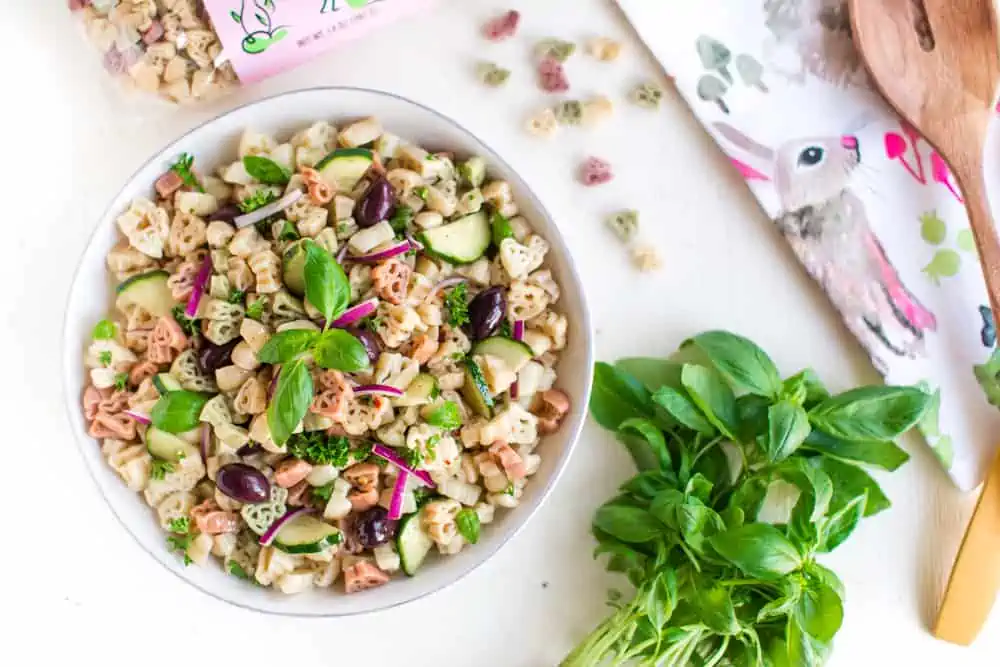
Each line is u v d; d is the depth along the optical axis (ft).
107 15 2.54
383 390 2.41
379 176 2.52
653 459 2.72
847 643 2.82
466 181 2.56
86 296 2.48
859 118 2.77
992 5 2.66
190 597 2.71
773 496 2.80
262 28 2.52
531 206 2.53
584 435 2.77
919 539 2.83
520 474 2.48
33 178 2.68
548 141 2.76
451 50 2.75
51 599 2.69
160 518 2.47
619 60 2.77
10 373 2.68
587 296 2.77
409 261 2.51
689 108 2.77
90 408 2.46
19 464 2.68
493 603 2.75
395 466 2.46
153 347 2.46
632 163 2.77
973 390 2.78
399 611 2.73
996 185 2.80
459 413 2.49
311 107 2.51
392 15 2.68
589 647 2.58
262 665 2.71
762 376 2.60
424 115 2.51
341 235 2.49
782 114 2.76
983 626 2.79
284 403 2.30
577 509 2.76
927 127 2.70
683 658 2.58
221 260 2.46
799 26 2.75
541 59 2.76
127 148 2.70
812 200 2.76
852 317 2.76
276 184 2.52
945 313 2.77
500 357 2.49
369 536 2.45
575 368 2.54
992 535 2.75
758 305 2.80
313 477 2.44
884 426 2.60
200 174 2.53
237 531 2.49
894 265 2.76
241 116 2.48
